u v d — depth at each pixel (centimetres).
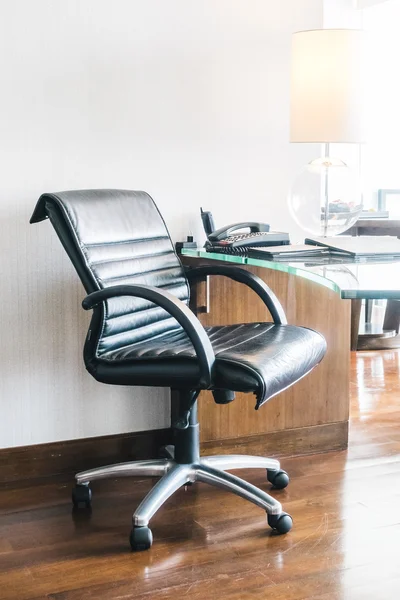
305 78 288
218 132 309
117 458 301
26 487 279
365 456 309
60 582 210
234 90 310
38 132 281
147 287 224
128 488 277
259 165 318
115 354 239
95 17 285
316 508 257
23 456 287
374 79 292
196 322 219
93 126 289
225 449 303
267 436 308
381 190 630
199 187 309
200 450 299
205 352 217
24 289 284
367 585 208
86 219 243
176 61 299
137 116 295
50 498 268
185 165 305
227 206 314
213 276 294
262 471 293
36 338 287
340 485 278
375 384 420
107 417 299
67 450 293
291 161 323
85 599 201
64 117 284
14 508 260
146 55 294
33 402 289
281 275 304
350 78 286
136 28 291
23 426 288
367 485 278
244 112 312
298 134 293
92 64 286
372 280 199
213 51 304
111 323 241
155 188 302
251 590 205
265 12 311
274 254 254
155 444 306
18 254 282
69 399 294
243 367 213
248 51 310
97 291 230
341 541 233
